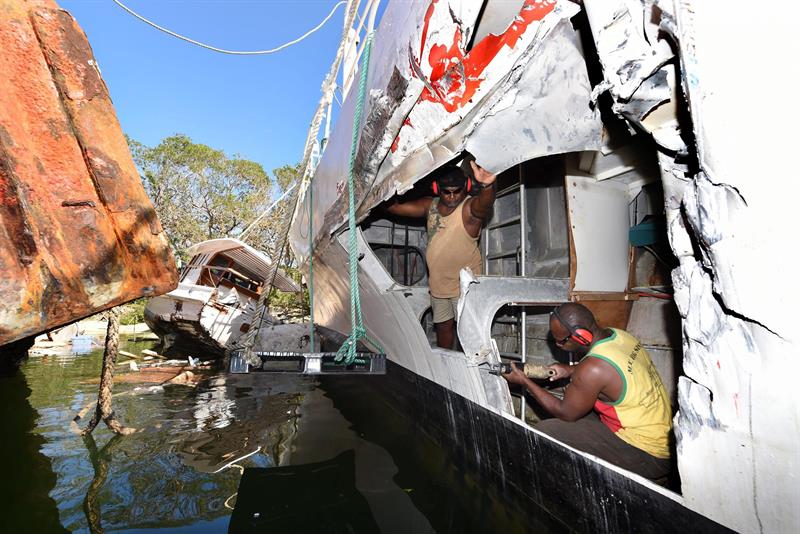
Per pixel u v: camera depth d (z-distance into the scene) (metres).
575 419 2.10
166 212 22.25
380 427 3.89
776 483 1.06
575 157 2.99
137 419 4.08
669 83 1.19
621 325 3.20
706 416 1.23
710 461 1.24
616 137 2.43
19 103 1.40
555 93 1.66
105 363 3.17
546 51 1.54
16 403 4.69
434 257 3.19
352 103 3.10
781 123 0.93
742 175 1.01
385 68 2.23
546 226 3.56
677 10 1.07
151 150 23.00
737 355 1.11
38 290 1.29
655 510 1.48
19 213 1.28
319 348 8.42
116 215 1.57
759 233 1.00
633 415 1.98
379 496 2.48
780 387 1.02
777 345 1.01
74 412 4.31
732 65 1.00
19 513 2.20
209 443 3.40
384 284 3.27
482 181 2.26
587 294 2.97
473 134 1.87
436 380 3.32
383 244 4.76
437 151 2.07
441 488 2.58
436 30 1.75
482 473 2.66
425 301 3.45
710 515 1.26
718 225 1.09
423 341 3.27
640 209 3.30
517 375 2.32
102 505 2.32
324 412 4.46
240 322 8.38
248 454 3.16
